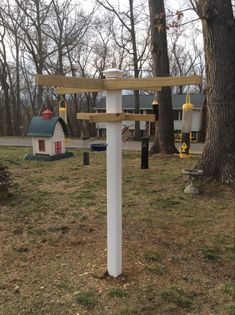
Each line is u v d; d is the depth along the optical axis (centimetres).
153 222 498
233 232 469
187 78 287
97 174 827
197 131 3134
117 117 312
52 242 421
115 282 331
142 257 384
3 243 417
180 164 955
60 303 297
